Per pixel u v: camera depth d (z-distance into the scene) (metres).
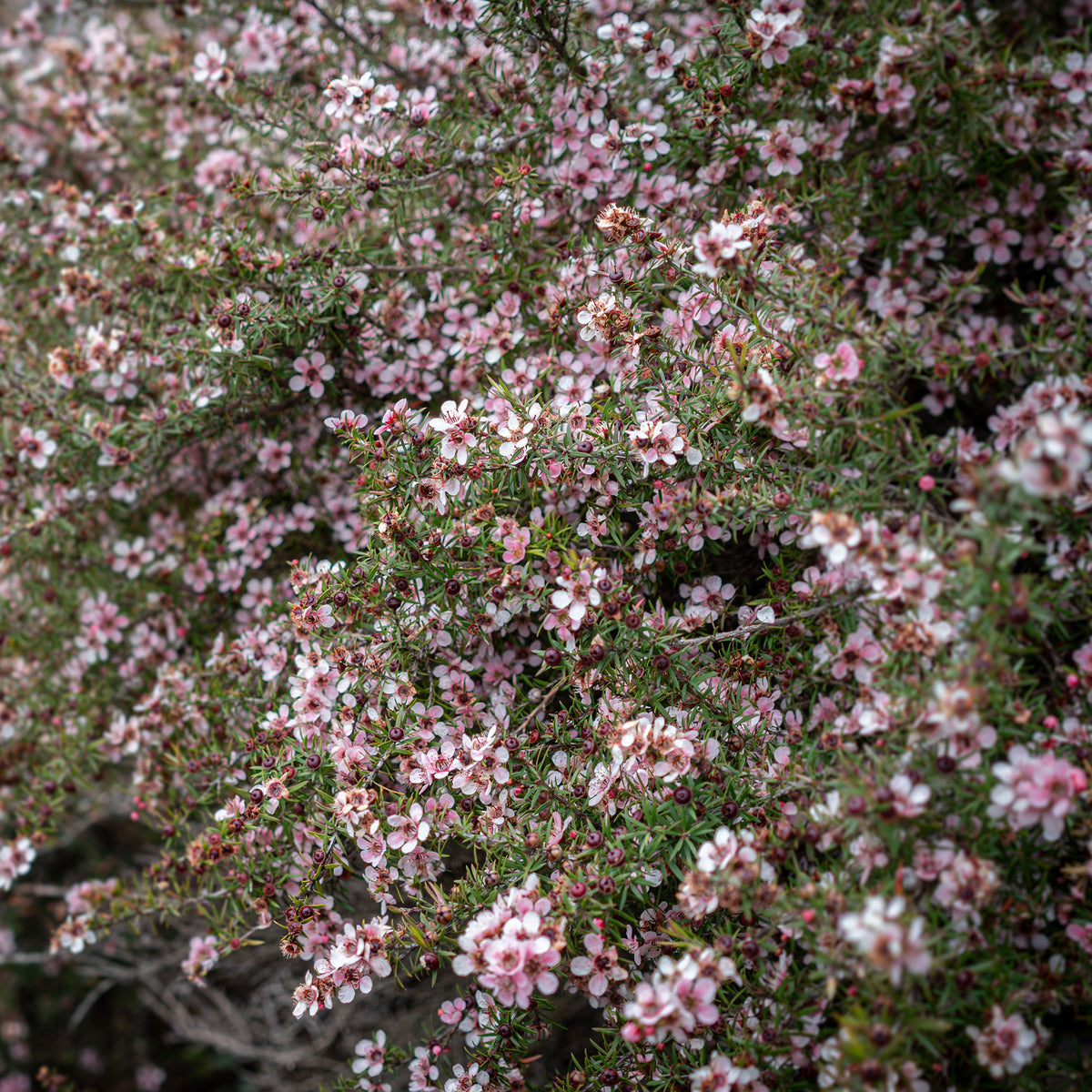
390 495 0.68
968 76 0.71
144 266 0.73
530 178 0.71
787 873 0.66
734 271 0.67
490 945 0.64
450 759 0.67
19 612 0.78
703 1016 0.63
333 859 0.68
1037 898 0.64
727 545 0.71
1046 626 0.66
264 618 0.73
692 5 0.75
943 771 0.63
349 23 0.76
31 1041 0.91
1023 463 0.61
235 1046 0.81
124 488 0.75
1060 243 0.71
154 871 0.72
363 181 0.71
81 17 0.81
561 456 0.68
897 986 0.62
